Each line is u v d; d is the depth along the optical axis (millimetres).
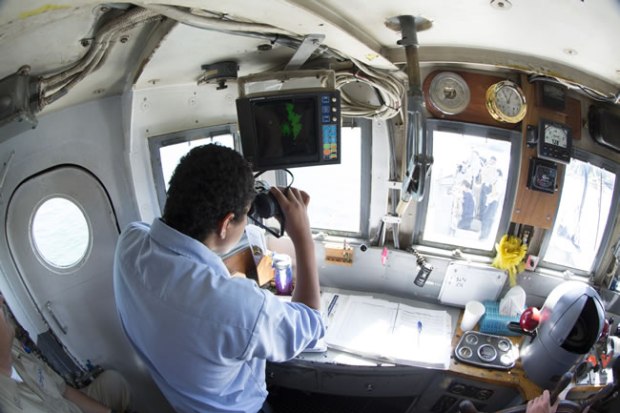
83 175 2232
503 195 2611
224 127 2586
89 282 2365
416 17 1544
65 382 2012
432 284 2865
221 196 986
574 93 2422
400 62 2035
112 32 1394
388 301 2912
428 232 2857
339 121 1646
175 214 1021
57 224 2213
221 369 1024
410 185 1909
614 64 1694
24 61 1379
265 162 1660
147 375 2611
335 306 2867
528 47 1815
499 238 2730
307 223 1216
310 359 2510
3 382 1005
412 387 2600
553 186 2461
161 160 2480
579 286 2197
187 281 973
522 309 2660
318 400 3064
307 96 1599
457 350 2523
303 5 1312
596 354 2287
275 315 1014
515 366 2439
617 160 2453
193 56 1931
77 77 1600
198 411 1180
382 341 2582
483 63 2043
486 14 1427
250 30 1562
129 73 2043
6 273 2066
